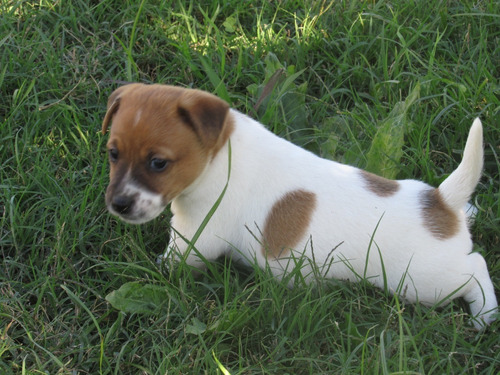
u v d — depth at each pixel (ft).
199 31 3.73
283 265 2.87
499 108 3.32
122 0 3.76
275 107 3.30
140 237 3.01
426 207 2.84
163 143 2.67
